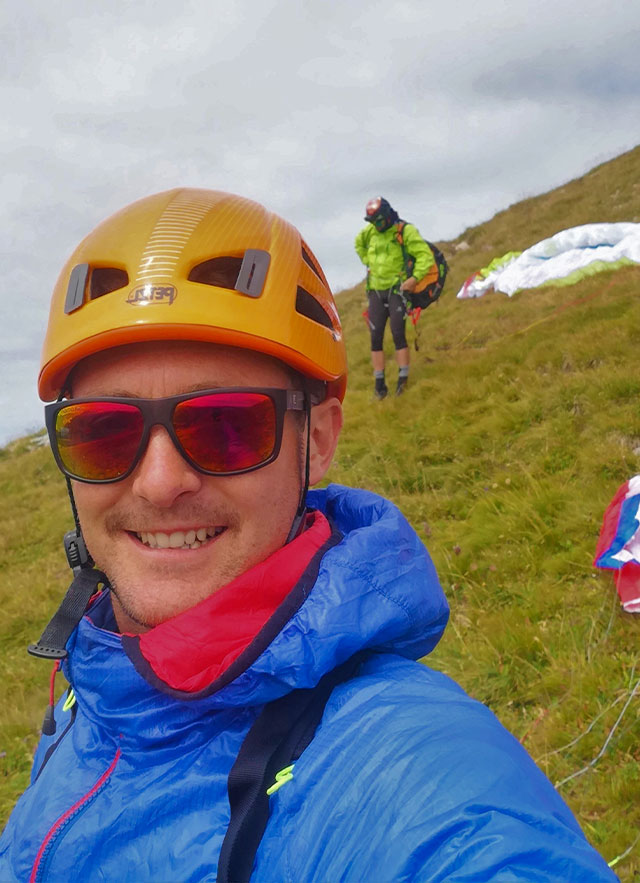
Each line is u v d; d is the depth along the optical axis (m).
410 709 0.32
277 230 0.46
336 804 0.29
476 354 3.48
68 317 0.43
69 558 0.47
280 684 0.34
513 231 7.35
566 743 1.19
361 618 0.36
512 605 1.59
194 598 0.41
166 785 0.34
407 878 0.26
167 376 0.41
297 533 0.45
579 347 2.87
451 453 2.55
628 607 1.43
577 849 0.26
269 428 0.41
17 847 0.39
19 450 6.93
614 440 2.17
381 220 3.24
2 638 2.53
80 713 0.44
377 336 3.38
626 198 6.57
